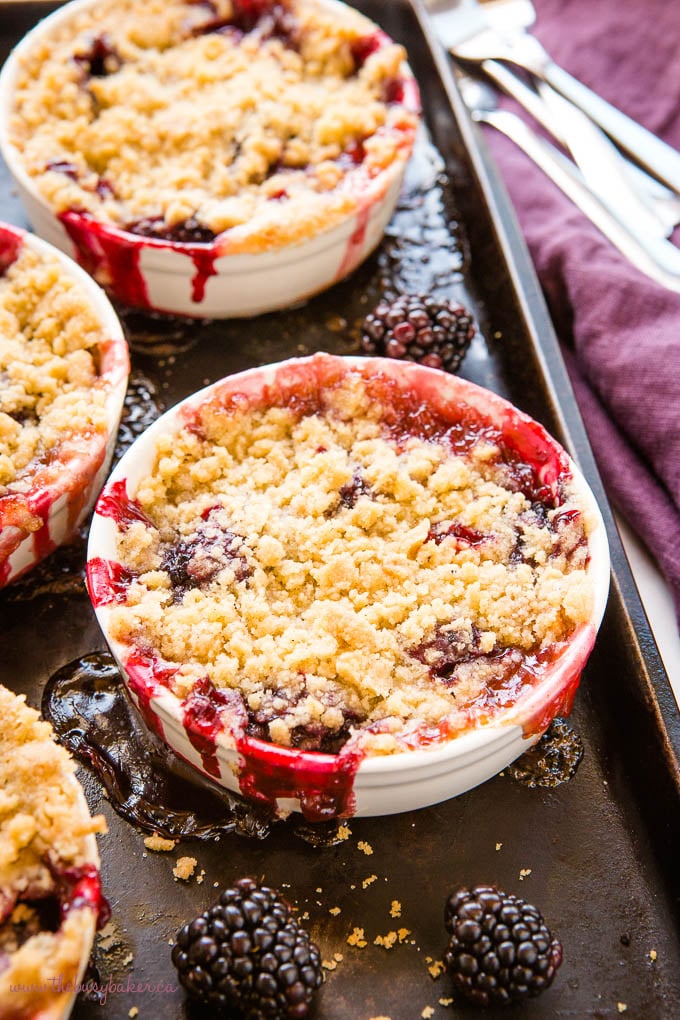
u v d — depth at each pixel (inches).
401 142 21.2
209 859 17.5
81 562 19.3
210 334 21.3
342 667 17.1
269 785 17.1
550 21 24.4
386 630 17.5
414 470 18.6
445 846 17.7
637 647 18.2
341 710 17.1
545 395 20.2
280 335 21.3
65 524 18.9
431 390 19.0
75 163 20.8
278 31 22.5
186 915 17.2
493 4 24.8
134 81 21.7
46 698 18.4
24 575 19.2
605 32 23.9
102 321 19.4
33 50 21.7
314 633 17.5
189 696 17.0
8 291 19.7
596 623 17.4
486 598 17.7
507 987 16.4
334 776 16.7
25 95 21.4
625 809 18.0
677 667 19.5
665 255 22.0
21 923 16.0
